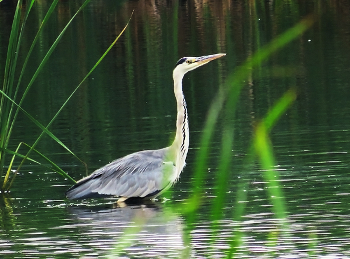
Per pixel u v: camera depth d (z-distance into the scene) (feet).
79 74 87.66
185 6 134.62
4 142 45.06
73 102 72.90
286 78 78.95
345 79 76.43
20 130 61.77
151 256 29.37
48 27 119.75
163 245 31.04
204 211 36.86
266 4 133.90
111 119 64.39
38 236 33.58
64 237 33.22
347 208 35.86
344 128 55.67
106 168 42.04
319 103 66.33
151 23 120.26
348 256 28.32
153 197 42.19
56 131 60.59
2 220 37.01
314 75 79.71
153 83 80.07
